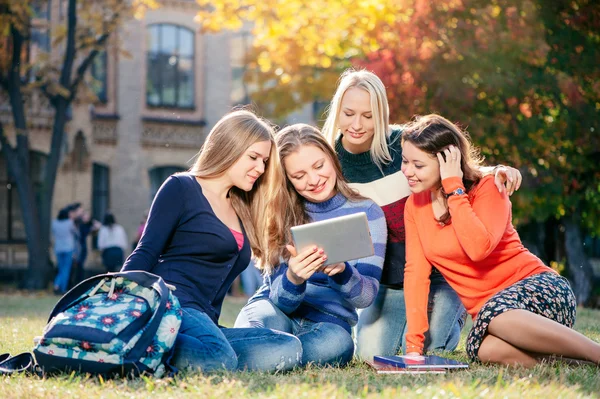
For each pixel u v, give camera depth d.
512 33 13.63
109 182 27.39
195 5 28.72
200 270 4.59
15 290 20.22
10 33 20.14
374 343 5.61
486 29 13.57
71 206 20.86
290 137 5.00
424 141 4.82
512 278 4.83
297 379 4.02
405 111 13.61
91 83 24.28
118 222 27.42
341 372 4.41
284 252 4.92
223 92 29.14
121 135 27.53
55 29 21.25
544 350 4.41
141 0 21.67
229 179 4.75
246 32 29.42
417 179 4.89
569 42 13.68
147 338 3.97
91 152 26.95
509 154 14.14
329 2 15.78
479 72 13.53
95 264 26.45
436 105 13.62
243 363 4.39
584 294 15.97
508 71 13.55
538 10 13.61
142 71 27.94
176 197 4.61
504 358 4.54
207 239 4.58
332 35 16.42
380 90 5.37
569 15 13.67
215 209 4.71
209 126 28.94
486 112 14.02
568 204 14.70
